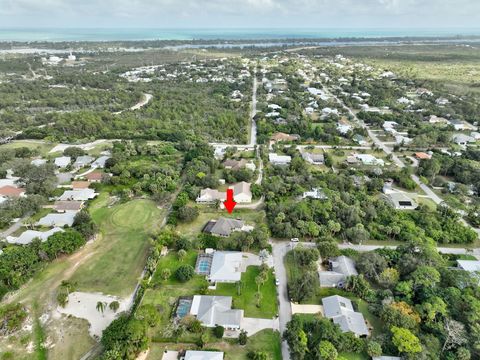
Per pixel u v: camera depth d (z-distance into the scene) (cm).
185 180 14400
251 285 8631
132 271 9144
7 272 8288
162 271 8956
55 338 7162
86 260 9538
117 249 10031
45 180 13212
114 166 14750
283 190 12925
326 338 6806
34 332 7306
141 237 10625
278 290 8494
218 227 10700
